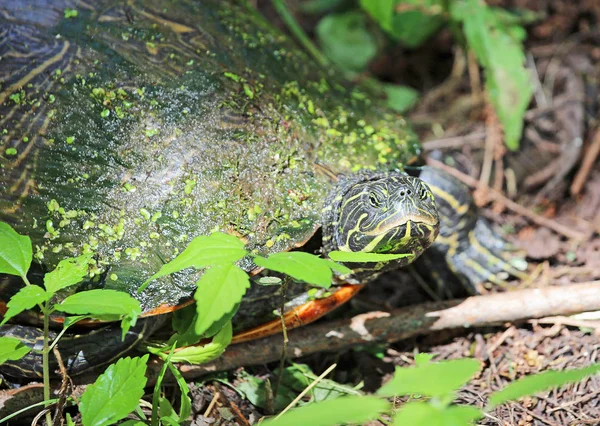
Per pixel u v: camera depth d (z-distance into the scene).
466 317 6.12
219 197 5.49
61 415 5.15
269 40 6.88
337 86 6.99
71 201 5.40
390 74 10.02
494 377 6.10
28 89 5.62
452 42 9.92
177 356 5.33
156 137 5.57
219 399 5.88
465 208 6.85
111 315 4.87
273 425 3.39
